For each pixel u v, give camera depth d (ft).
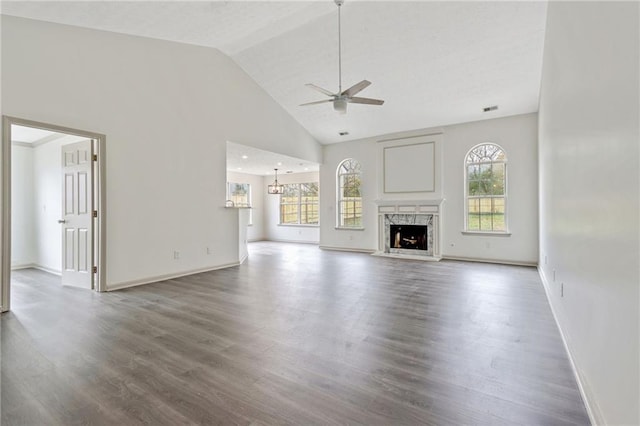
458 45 15.56
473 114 21.30
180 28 14.37
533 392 6.33
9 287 11.35
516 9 13.15
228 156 24.48
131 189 14.87
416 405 5.93
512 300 12.62
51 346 8.48
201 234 18.10
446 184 23.16
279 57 18.54
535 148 20.16
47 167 18.35
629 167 3.93
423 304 12.10
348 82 19.38
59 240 17.66
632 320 3.77
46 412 5.76
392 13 14.26
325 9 14.23
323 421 5.50
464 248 22.47
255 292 13.87
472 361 7.63
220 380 6.82
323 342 8.72
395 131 25.09
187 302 12.40
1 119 11.03
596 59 5.42
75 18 12.16
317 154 28.27
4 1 10.34
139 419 5.56
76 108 12.96
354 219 27.99
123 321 10.34
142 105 15.25
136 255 15.10
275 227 37.83
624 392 4.03
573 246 7.61
